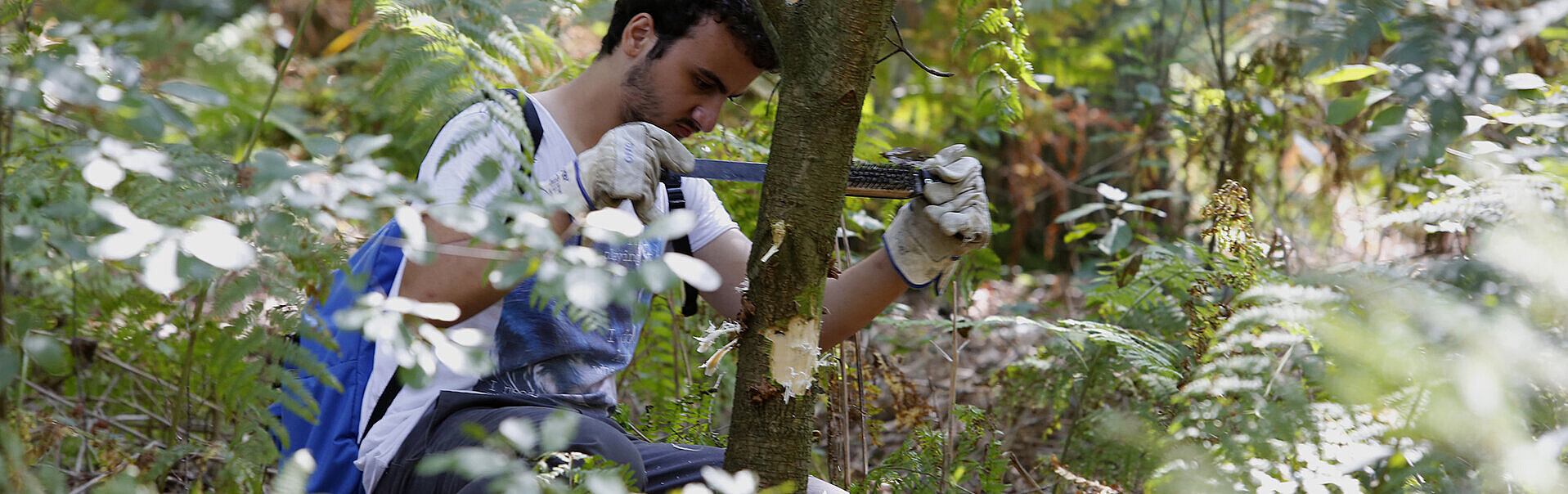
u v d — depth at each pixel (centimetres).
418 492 157
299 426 171
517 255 115
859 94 135
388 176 117
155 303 184
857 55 133
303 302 145
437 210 109
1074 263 468
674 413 220
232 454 140
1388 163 194
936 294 189
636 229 105
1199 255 243
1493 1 240
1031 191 476
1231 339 180
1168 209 395
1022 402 264
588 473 129
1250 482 154
